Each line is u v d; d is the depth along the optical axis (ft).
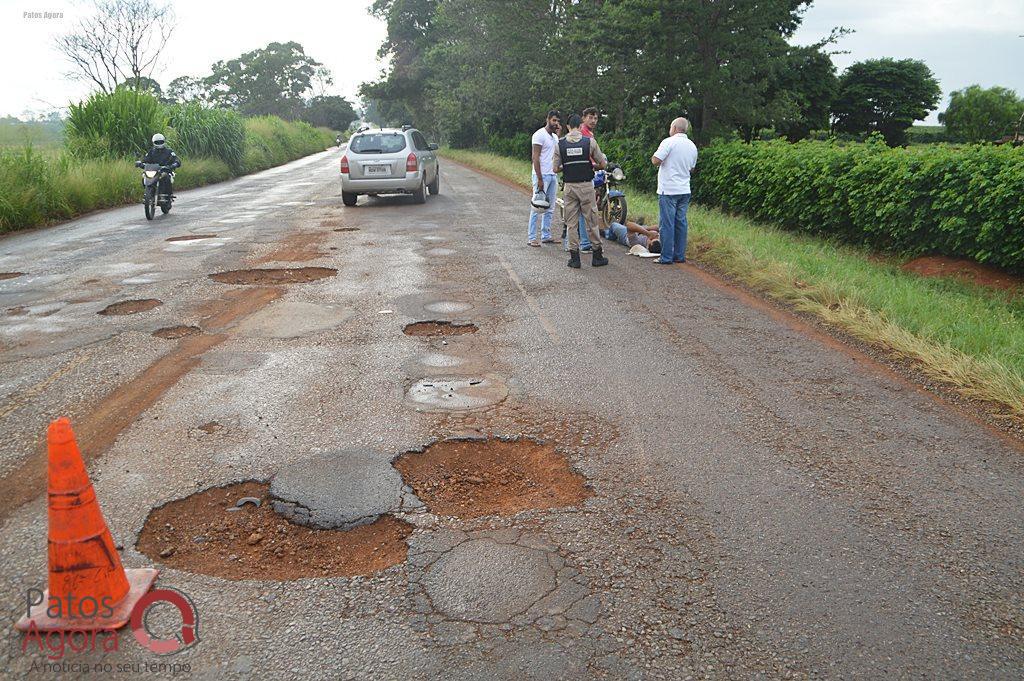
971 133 129.59
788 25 74.38
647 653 7.65
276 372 16.31
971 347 17.93
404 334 19.44
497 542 9.72
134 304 22.62
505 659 7.54
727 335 19.70
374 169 49.78
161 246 33.83
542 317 21.30
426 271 27.81
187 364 16.85
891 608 8.46
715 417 13.97
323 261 29.76
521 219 43.47
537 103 106.83
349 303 22.77
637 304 22.99
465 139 178.40
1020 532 10.10
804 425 13.65
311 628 8.02
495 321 20.83
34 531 9.89
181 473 11.53
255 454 12.20
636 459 12.17
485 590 8.66
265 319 20.81
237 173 91.56
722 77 59.67
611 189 37.81
